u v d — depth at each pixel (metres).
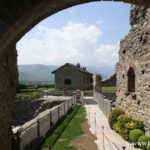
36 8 5.38
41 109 37.94
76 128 19.91
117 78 21.02
